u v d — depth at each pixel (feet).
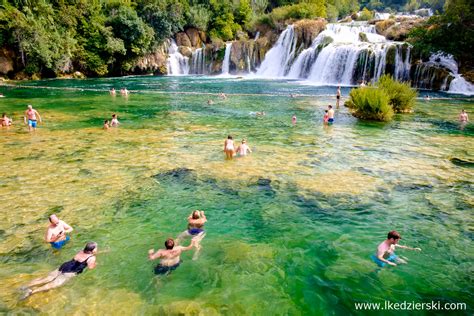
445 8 124.16
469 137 60.13
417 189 37.06
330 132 64.08
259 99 107.76
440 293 21.48
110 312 19.57
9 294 20.80
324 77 150.71
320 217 31.30
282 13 210.18
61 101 104.37
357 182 38.99
